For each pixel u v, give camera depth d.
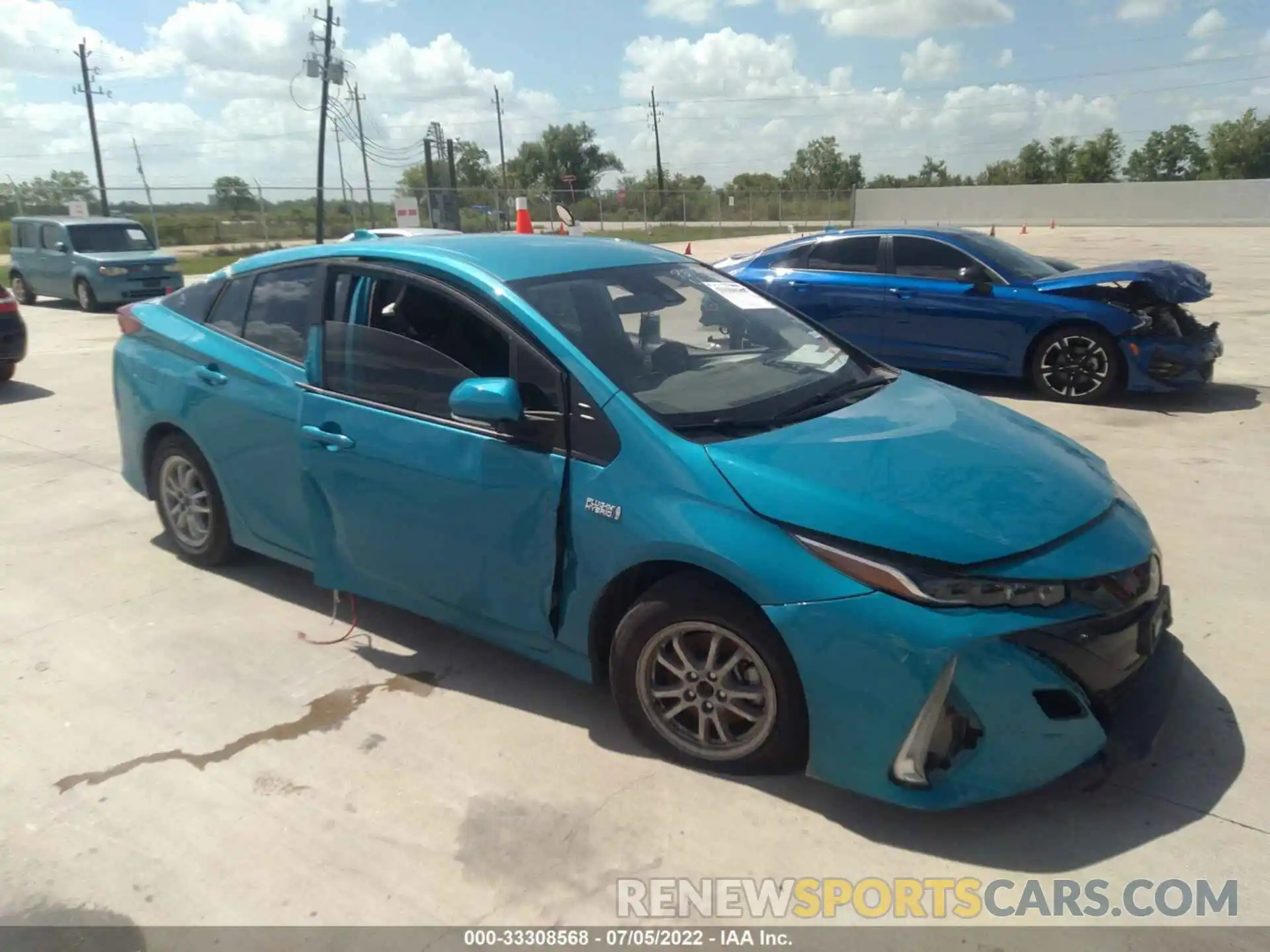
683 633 2.89
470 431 3.23
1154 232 36.75
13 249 18.02
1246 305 13.83
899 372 3.93
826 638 2.56
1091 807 2.79
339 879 2.57
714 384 3.27
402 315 3.51
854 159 75.19
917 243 8.59
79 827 2.80
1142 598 2.75
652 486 2.86
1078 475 3.06
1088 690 2.60
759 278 9.20
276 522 4.07
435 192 32.34
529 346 3.17
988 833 2.70
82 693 3.54
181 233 30.80
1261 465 6.06
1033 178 71.81
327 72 37.03
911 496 2.71
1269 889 2.47
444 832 2.75
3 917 2.46
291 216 32.56
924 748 2.52
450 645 3.88
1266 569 4.44
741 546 2.67
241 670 3.69
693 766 2.99
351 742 3.20
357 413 3.54
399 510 3.44
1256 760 2.98
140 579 4.55
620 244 4.14
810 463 2.82
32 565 4.75
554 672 3.64
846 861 2.61
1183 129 66.94
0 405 8.43
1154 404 7.83
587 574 3.01
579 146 74.06
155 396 4.43
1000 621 2.49
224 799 2.91
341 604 4.25
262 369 3.96
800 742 2.76
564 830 2.75
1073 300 7.82
